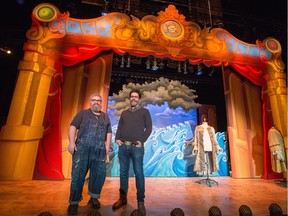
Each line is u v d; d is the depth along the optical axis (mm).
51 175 3752
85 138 2062
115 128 5035
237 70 5121
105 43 4449
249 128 4922
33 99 3926
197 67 8109
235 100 5047
